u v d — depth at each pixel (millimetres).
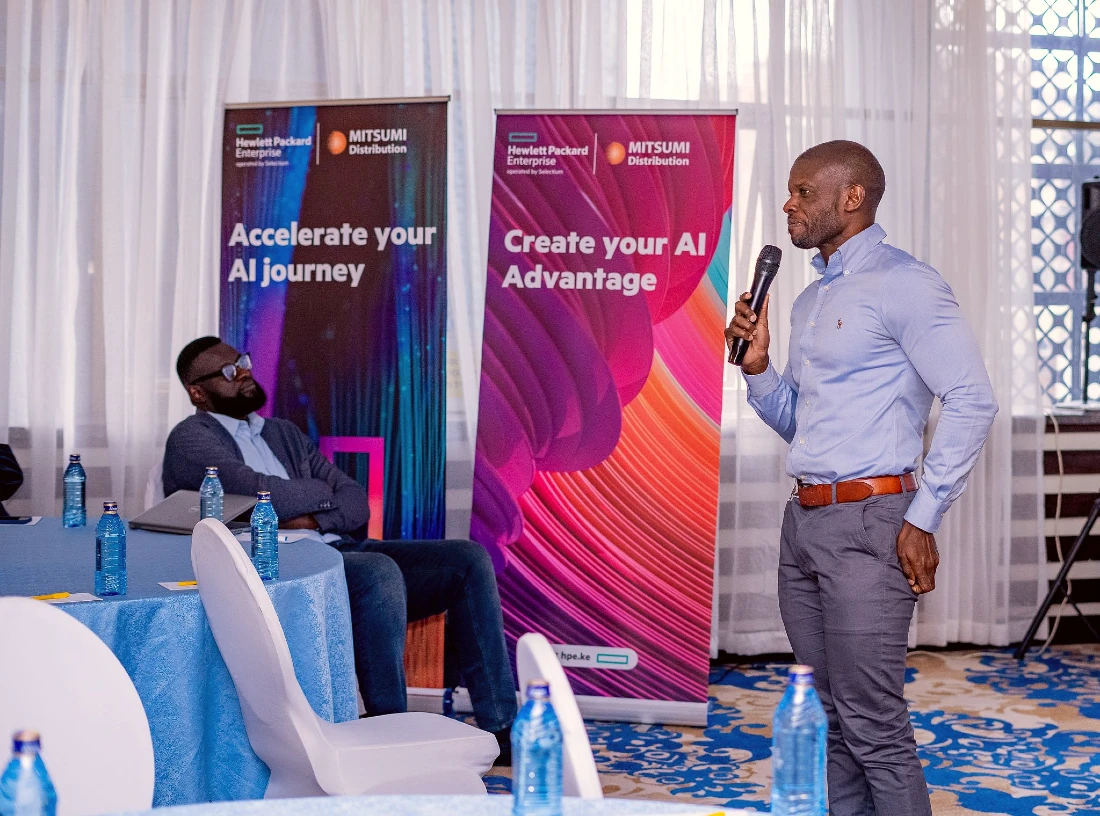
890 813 2535
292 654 2652
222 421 3920
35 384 4957
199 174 5020
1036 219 5562
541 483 4246
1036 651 5379
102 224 4969
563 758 1359
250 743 2428
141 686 2373
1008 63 5332
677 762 3803
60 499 4996
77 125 4992
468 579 3855
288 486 3695
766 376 2928
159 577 2643
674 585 4199
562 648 4234
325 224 4387
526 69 5109
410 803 1281
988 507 5402
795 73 5160
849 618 2549
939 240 5320
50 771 1672
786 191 5145
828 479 2604
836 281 2688
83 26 4980
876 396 2576
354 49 5043
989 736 4113
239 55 5047
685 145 4184
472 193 5086
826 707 2732
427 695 4109
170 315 5047
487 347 4277
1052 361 5594
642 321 4199
